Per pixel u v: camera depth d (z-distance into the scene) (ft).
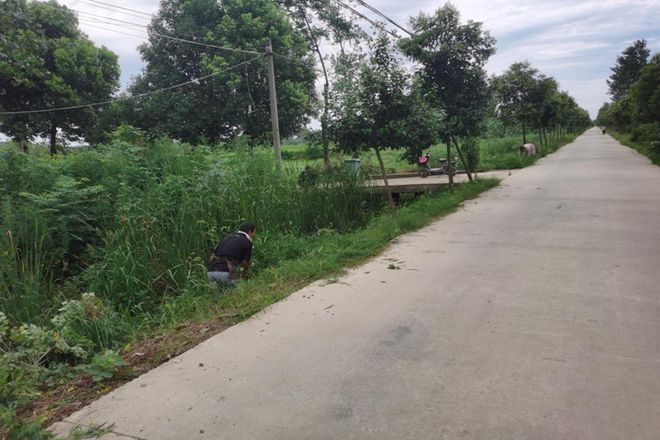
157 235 23.95
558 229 25.63
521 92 83.71
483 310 14.40
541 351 11.41
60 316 15.29
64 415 9.82
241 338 13.30
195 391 10.37
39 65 66.90
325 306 15.60
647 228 24.63
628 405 8.93
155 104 76.54
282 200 31.42
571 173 55.36
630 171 53.93
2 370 11.12
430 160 80.69
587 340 11.92
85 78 75.51
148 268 21.94
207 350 12.59
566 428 8.30
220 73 70.33
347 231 31.68
